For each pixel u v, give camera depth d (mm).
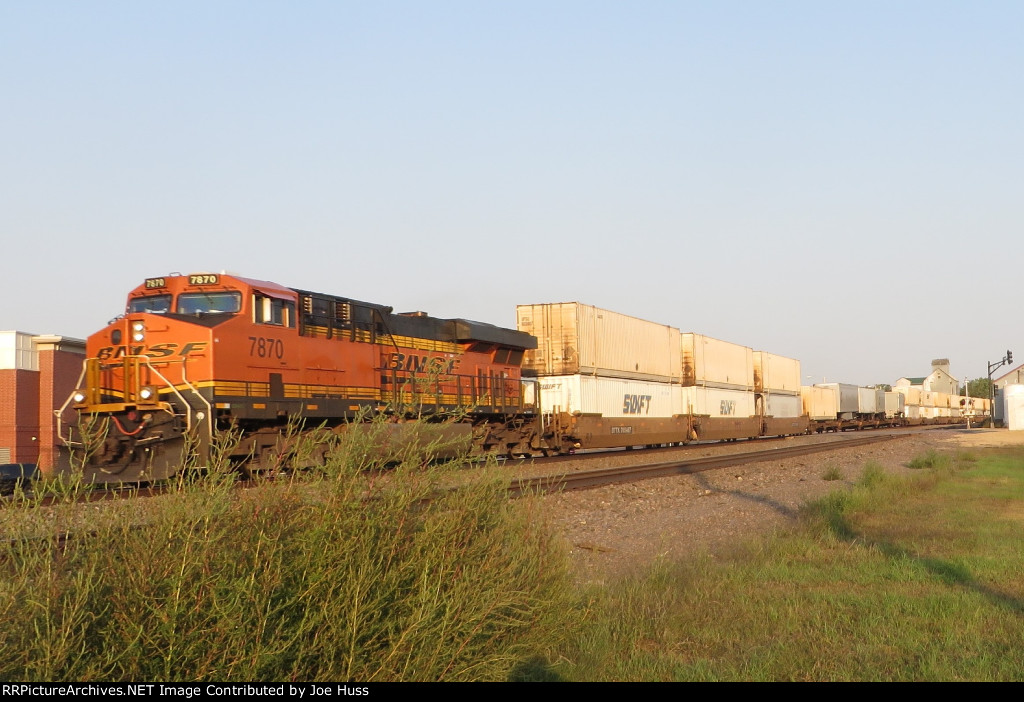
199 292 18250
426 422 7391
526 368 31234
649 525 14680
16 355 28797
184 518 5012
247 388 17734
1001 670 7023
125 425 17125
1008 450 37656
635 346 35812
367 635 5473
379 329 22594
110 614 4695
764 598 9461
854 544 12703
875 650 7637
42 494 4867
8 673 4262
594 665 7137
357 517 5621
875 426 79625
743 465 27922
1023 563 11172
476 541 6582
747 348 49094
